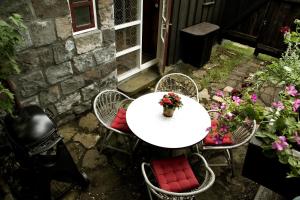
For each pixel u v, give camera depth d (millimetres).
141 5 3842
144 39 4879
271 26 5184
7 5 2270
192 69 4941
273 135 1705
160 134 2408
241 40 5766
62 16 2734
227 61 5289
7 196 2402
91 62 3334
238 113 2023
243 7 5418
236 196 2621
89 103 3619
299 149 1735
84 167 2830
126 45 4141
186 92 3424
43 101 3014
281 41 5164
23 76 2684
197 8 4844
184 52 5027
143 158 2988
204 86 4398
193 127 2512
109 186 2650
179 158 2447
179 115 2650
